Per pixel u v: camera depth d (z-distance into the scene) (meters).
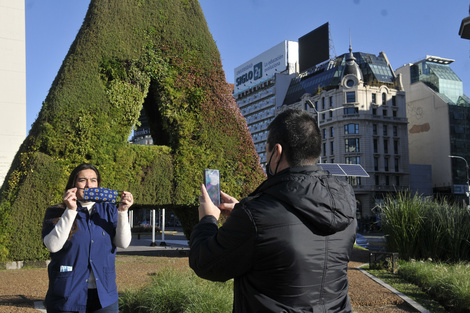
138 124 14.55
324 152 75.12
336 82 78.25
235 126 15.66
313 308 1.79
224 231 1.86
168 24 15.16
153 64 14.72
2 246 11.95
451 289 7.44
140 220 70.62
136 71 14.41
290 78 94.19
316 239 1.83
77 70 13.64
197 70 15.37
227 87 15.91
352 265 12.48
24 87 23.48
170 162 14.73
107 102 13.77
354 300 7.48
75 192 3.26
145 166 14.35
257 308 1.81
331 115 74.06
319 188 1.87
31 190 12.43
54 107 13.11
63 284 3.22
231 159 15.35
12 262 12.05
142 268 11.72
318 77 83.56
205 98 15.33
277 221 1.79
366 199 69.62
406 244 12.91
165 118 14.98
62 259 3.27
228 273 1.86
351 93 72.44
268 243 1.78
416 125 86.81
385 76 77.75
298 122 2.04
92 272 3.31
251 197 1.92
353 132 71.38
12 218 12.17
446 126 80.50
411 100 88.19
